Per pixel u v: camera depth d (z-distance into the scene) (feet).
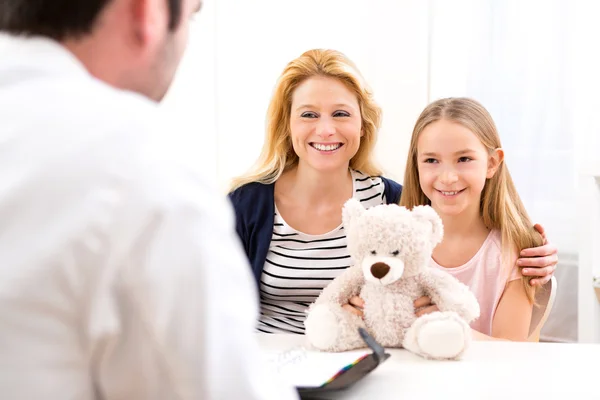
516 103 7.39
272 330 4.24
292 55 8.51
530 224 4.26
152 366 1.33
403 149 8.00
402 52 7.91
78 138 1.32
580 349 3.02
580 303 5.52
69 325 1.28
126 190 1.29
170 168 1.35
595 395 2.41
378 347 2.69
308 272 4.19
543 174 7.29
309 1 8.36
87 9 1.52
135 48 1.62
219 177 8.80
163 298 1.28
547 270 3.89
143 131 1.37
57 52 1.49
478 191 3.99
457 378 2.61
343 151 4.29
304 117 4.27
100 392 1.39
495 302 3.98
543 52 7.16
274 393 1.48
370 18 8.08
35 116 1.35
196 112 8.77
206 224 1.34
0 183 1.29
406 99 7.95
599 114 6.81
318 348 3.05
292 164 4.65
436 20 7.70
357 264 3.26
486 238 4.15
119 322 1.30
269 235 4.33
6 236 1.26
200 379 1.31
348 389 2.49
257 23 8.56
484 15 7.47
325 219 4.38
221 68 8.70
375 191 4.59
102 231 1.26
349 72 4.29
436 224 3.16
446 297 3.10
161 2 1.64
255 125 8.69
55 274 1.25
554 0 7.03
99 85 1.48
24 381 1.24
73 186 1.28
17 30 1.53
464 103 4.11
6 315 1.23
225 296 1.35
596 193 5.41
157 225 1.29
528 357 2.90
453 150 3.94
